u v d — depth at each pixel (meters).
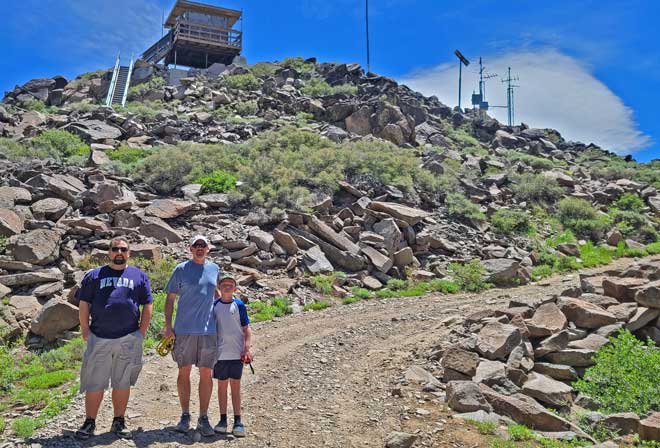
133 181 21.20
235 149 26.64
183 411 5.86
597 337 9.55
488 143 45.47
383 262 17.88
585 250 23.78
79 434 5.43
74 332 10.72
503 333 9.01
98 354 5.47
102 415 6.30
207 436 5.64
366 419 6.72
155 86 44.44
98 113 31.61
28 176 19.09
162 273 13.83
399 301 15.45
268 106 39.16
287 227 18.58
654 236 25.98
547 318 10.05
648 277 11.78
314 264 16.94
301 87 46.03
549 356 9.30
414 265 19.05
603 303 11.05
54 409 6.65
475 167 32.03
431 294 16.58
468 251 20.92
